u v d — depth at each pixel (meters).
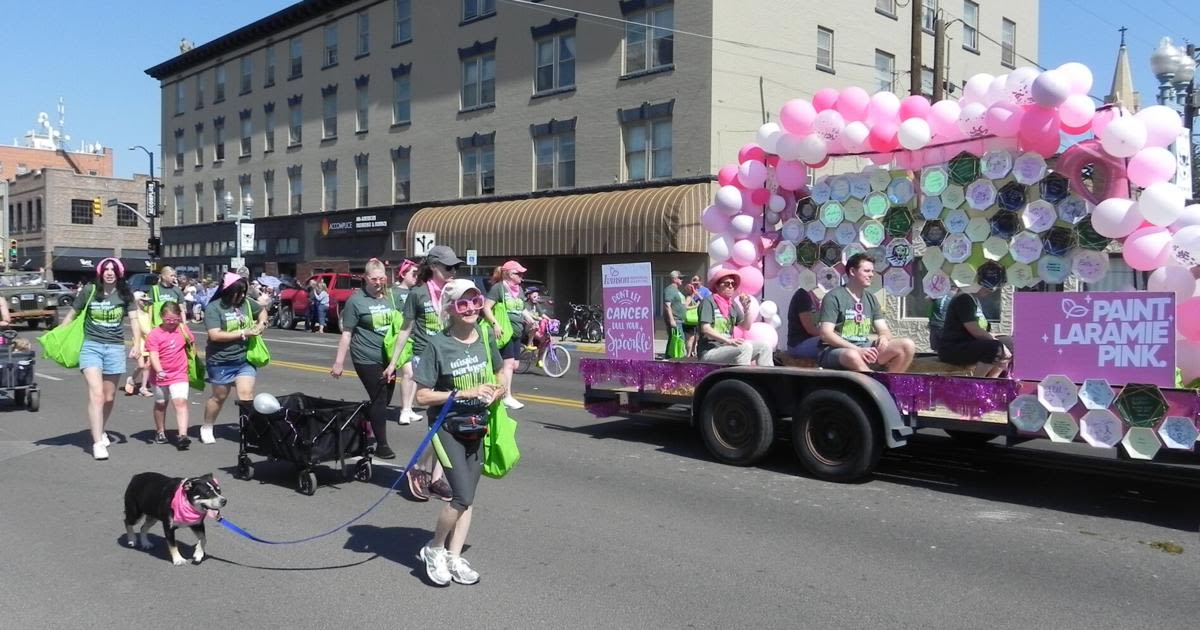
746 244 10.03
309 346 22.98
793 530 6.27
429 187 34.09
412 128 34.78
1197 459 6.27
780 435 8.98
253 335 9.19
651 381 9.18
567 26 28.52
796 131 9.41
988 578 5.31
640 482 7.70
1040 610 4.81
